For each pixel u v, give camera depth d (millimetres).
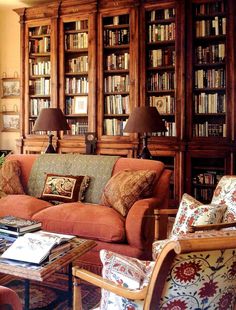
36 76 5391
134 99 4848
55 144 5211
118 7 4844
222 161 4562
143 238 2621
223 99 4535
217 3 4488
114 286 1262
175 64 4637
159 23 4742
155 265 1119
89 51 5031
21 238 1967
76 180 3320
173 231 2303
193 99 4633
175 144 4629
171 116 4781
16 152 5812
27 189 3582
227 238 1076
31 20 5301
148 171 2986
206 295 1225
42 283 2531
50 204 3230
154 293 1142
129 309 1257
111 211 2850
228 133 4422
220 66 4547
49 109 4137
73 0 5008
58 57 5180
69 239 2049
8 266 1728
